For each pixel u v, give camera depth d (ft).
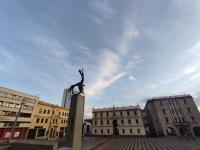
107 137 160.04
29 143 28.17
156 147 74.23
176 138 120.37
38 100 134.41
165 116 152.76
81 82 40.29
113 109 184.34
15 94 113.91
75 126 33.71
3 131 100.89
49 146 26.40
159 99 163.12
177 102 153.99
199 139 107.24
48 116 144.66
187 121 141.69
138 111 168.96
